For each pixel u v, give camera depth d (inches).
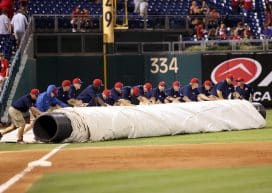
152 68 2282.2
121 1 2513.5
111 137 1389.0
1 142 1401.3
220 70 2257.6
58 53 2268.7
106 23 1984.5
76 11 2401.6
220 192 698.2
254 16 2618.1
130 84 2272.4
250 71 2278.5
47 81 2235.5
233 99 1747.0
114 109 1430.9
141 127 1433.3
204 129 1528.1
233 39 2401.6
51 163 955.3
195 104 1553.9
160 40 2440.9
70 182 792.3
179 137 1418.6
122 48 2364.7
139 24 2443.4
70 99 1587.1
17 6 2421.3
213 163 927.0
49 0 2536.9
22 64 1989.4
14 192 725.3
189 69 2250.2
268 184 743.1
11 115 1390.3
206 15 2492.6
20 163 971.3
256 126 1606.8
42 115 1355.8
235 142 1222.9
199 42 2279.8
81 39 2303.2
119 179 806.5
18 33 2092.8
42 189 746.2
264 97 2289.6
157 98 1715.1
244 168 871.7
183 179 794.2
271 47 2297.0
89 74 2253.9
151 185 757.9
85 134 1359.5
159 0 2630.4
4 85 1797.5
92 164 946.1
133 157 1015.6
